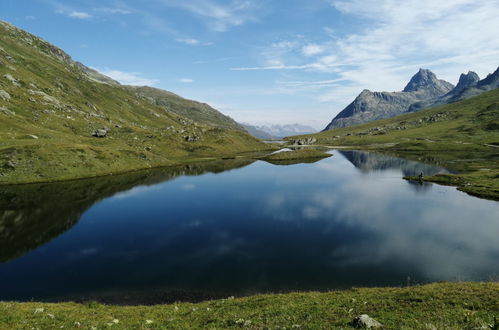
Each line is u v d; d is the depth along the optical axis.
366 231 51.28
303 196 79.75
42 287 34.47
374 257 40.69
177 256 42.91
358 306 21.70
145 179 107.75
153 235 51.97
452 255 40.62
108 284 35.06
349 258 40.62
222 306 24.97
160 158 150.88
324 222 57.03
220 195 83.06
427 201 71.50
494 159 138.00
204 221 59.81
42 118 172.38
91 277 36.81
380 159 163.00
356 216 60.34
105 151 128.38
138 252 44.62
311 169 131.25
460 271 35.91
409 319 17.23
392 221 56.50
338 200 74.19
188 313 23.48
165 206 71.69
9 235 51.91
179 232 53.44
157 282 35.31
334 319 18.75
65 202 73.38
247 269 38.25
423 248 43.31
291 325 18.03
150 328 19.30
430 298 21.52
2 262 41.47
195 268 38.88
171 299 31.55
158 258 42.31
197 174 120.38
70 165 106.94
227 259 41.56
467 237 47.31
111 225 57.59
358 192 83.00
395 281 33.97
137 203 74.50
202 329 18.78
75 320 20.70
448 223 54.56
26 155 100.81
